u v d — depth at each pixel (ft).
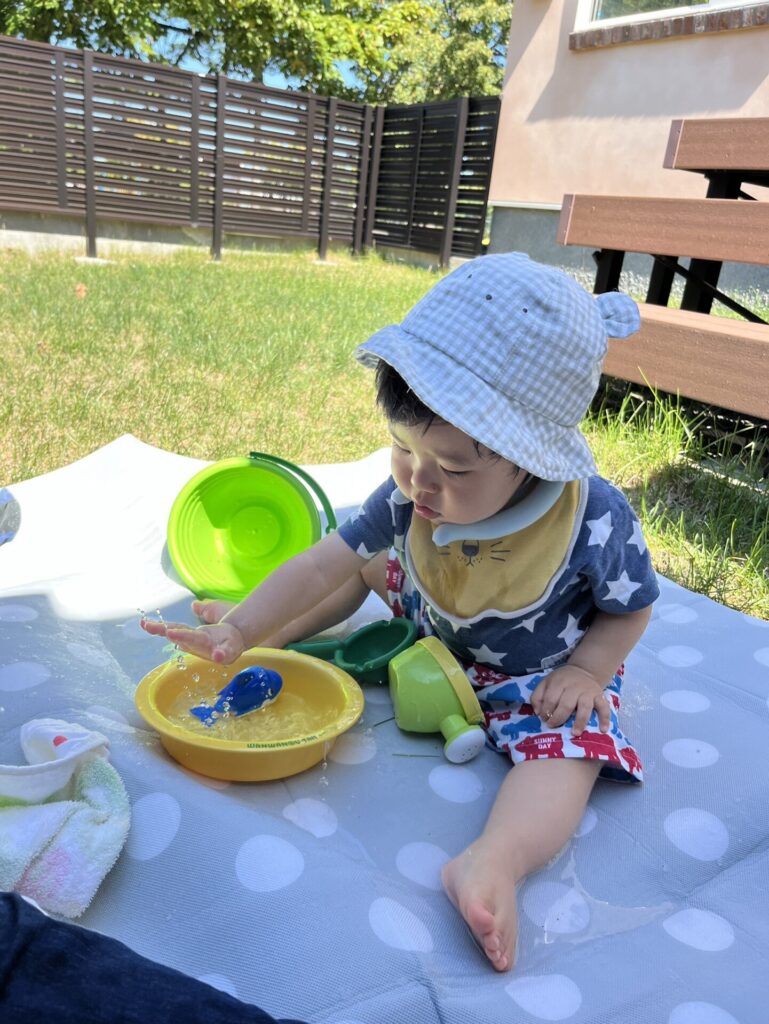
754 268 19.88
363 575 6.09
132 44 44.29
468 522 4.40
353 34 50.31
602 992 3.44
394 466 4.40
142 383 12.74
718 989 3.50
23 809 3.80
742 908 4.00
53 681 4.99
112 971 2.86
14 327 15.65
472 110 32.86
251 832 3.86
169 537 6.67
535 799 4.21
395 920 3.54
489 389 4.06
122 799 3.95
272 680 5.12
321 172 34.81
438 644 5.13
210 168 31.53
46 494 7.91
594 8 23.27
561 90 24.04
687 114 20.99
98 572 6.73
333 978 3.27
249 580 6.86
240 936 3.42
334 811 4.35
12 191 27.84
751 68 19.53
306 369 14.69
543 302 4.18
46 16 42.19
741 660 6.24
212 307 19.33
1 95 26.86
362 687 5.57
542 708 4.66
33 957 2.84
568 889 4.04
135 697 4.76
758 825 4.56
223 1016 2.76
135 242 31.12
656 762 5.02
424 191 34.96
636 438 11.12
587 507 4.62
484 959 3.54
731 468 10.17
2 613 5.75
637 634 4.92
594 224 12.54
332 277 27.58
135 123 29.43
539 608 4.70
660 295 13.61
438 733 5.09
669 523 9.20
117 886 3.66
